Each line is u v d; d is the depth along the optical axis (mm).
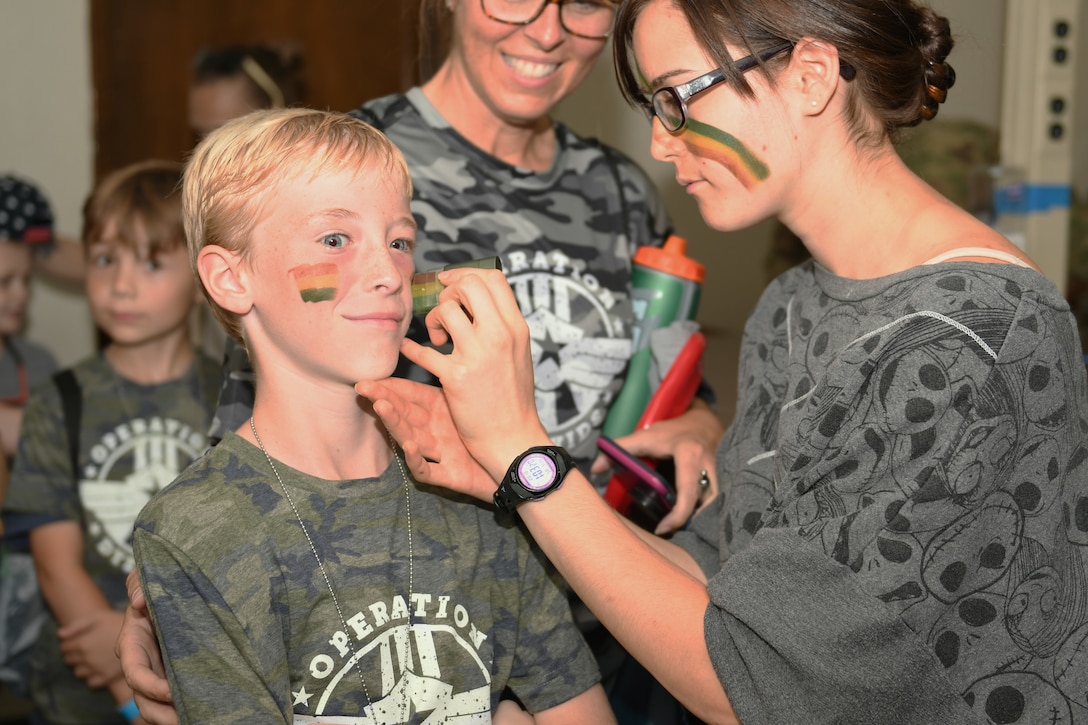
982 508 866
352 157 995
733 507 1147
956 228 951
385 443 1064
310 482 997
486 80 1285
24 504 1885
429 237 1301
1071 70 2348
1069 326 913
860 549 864
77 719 1905
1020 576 888
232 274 1012
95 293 1956
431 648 1012
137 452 1947
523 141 1377
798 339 1073
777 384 1141
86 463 1920
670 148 1056
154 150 3381
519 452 1004
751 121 987
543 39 1244
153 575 927
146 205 1934
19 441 1941
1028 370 869
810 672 860
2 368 2572
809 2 949
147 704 1059
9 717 2520
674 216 2986
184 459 1968
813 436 915
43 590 1900
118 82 3371
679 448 1355
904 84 990
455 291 1014
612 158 1491
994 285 877
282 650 939
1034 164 2385
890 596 853
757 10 952
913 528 852
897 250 975
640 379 1409
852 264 1009
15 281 2602
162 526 937
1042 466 885
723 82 982
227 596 923
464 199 1330
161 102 3350
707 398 1620
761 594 887
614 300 1402
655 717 1333
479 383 987
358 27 3125
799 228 1039
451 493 1086
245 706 906
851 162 997
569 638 1118
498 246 1332
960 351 856
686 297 1422
